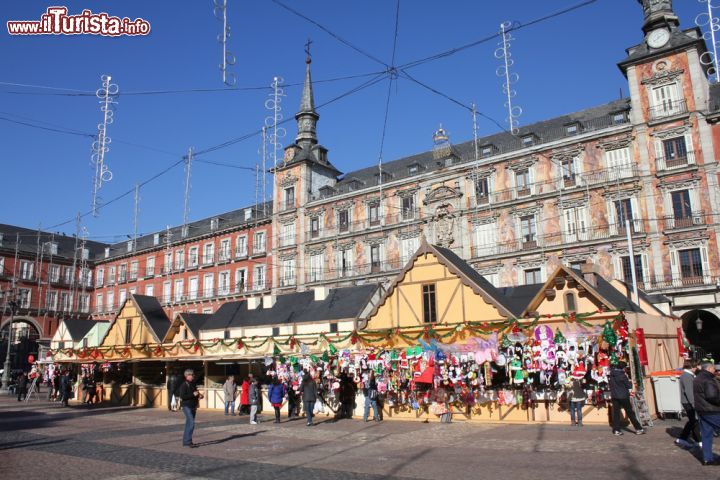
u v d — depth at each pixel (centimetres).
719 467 1031
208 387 2758
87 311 7462
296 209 5697
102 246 8212
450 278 2170
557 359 1781
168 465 1175
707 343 3828
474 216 4525
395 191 5047
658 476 970
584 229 4012
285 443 1512
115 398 3123
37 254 6688
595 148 4053
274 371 2347
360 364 2116
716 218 3509
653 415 1786
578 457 1178
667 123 3775
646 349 1862
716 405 1052
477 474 1034
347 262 5250
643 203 3806
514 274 4250
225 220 6594
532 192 4278
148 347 2941
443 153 4869
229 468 1134
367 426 1892
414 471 1078
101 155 1850
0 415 2439
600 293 1822
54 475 1070
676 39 3822
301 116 6169
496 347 1897
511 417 1894
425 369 1995
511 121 3394
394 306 2288
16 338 6712
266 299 2955
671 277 3628
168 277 6775
